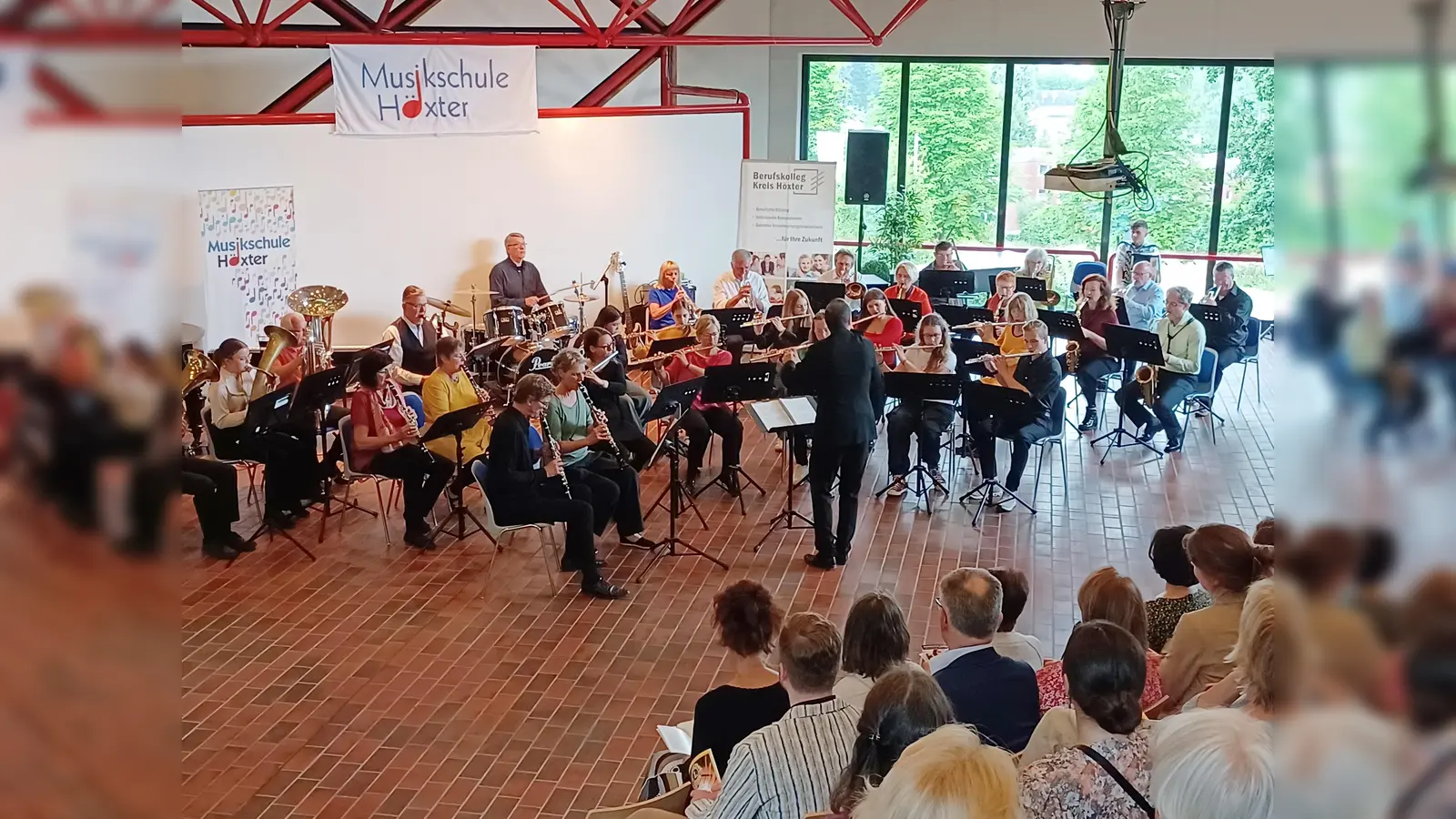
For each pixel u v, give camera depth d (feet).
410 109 33.53
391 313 34.81
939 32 45.34
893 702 9.28
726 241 43.98
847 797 9.09
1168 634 13.97
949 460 29.91
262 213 31.50
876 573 23.53
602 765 16.75
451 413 22.35
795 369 23.21
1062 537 25.53
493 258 36.58
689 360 28.43
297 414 23.12
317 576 22.98
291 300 30.27
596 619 21.36
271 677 19.04
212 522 23.62
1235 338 32.96
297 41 32.50
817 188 40.27
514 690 18.81
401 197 34.37
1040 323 27.63
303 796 15.88
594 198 38.99
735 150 43.57
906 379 26.30
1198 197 44.91
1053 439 27.45
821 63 46.98
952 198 47.21
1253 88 43.14
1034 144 45.85
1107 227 45.96
